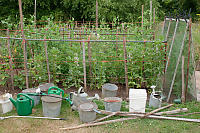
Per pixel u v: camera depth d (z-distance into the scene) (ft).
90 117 14.21
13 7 53.57
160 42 17.88
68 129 13.57
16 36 21.15
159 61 18.25
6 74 18.33
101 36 22.79
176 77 17.58
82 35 24.66
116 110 15.25
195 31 35.70
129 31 26.43
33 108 16.21
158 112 15.64
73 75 18.80
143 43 19.94
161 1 71.97
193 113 15.53
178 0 71.31
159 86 19.43
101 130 13.46
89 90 19.33
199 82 22.75
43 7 52.21
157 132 13.39
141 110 15.38
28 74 18.81
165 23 22.71
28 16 52.47
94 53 19.31
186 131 13.52
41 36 20.89
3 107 15.17
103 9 47.34
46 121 14.42
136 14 50.96
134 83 18.43
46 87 17.06
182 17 17.85
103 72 18.88
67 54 19.72
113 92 17.37
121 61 19.31
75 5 50.19
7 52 20.10
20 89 19.30
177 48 17.99
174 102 17.40
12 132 13.17
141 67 18.52
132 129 13.64
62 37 22.97
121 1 49.70
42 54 19.45
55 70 18.97
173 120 14.74
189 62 17.52
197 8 66.59
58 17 52.42
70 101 15.85
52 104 14.64
